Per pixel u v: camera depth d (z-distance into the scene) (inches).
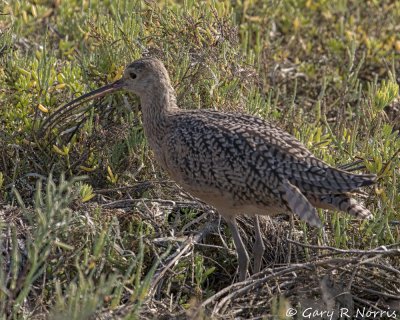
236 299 546.3
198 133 584.1
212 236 633.6
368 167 631.8
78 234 567.8
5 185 653.9
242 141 568.4
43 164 666.8
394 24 919.7
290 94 838.5
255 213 589.0
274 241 629.9
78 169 658.8
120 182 655.1
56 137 670.5
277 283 557.0
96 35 748.6
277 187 557.3
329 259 567.5
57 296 506.3
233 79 716.7
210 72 711.1
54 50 782.5
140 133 676.7
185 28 741.3
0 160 665.0
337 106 810.2
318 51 890.1
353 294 567.8
